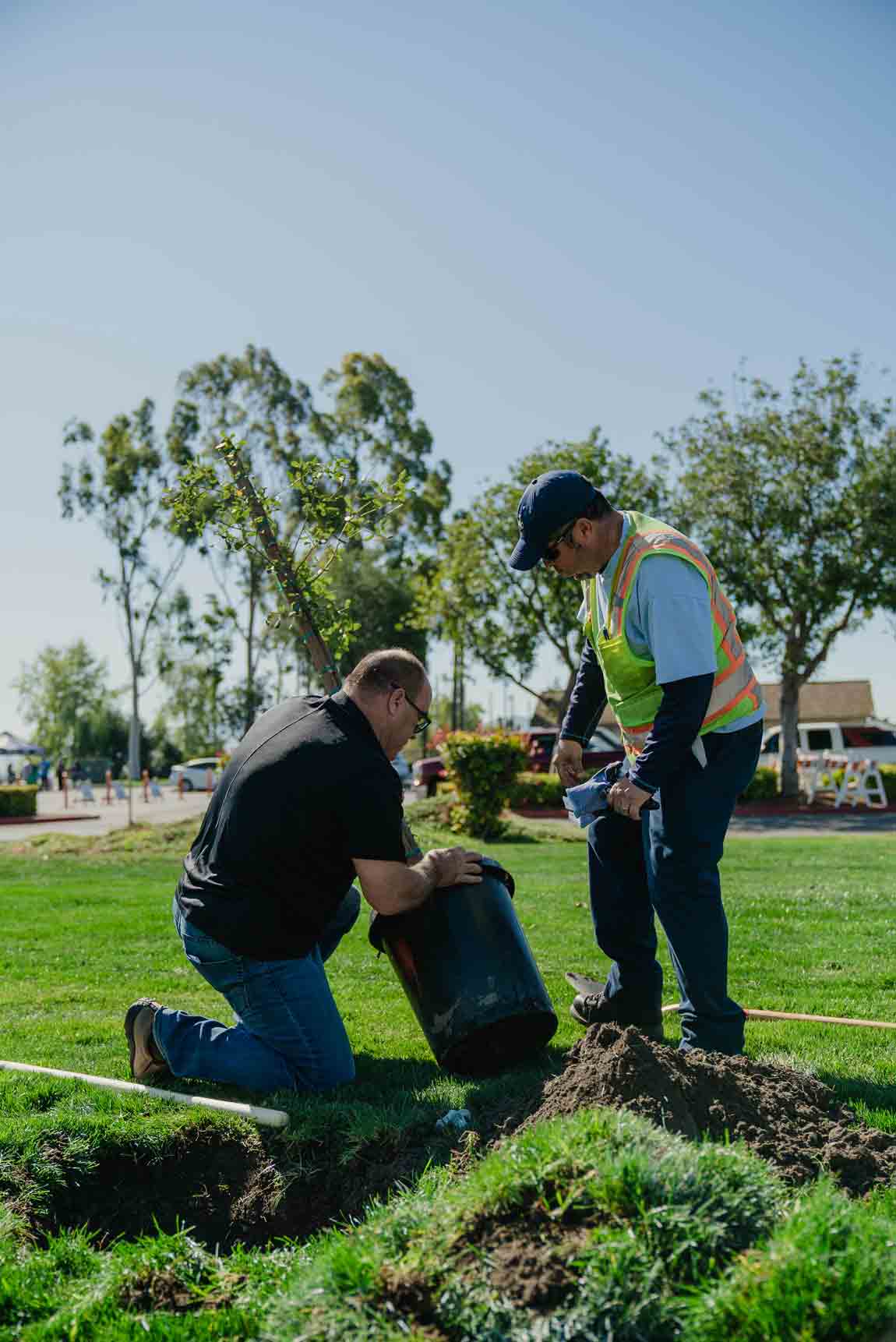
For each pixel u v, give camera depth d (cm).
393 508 545
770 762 3234
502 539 2878
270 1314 209
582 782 437
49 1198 299
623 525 368
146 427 4534
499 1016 360
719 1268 200
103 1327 217
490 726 1786
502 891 378
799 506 2631
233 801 348
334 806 338
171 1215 307
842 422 2648
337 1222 287
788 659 2733
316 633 514
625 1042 285
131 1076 382
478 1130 299
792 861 1206
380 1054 413
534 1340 189
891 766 2734
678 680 344
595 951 622
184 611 4634
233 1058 355
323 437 4353
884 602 2597
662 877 362
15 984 559
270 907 342
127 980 568
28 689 7562
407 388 4459
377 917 379
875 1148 275
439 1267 207
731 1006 365
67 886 1080
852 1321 181
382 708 354
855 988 530
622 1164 216
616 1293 192
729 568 2705
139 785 4931
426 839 1549
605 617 379
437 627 3008
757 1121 280
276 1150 315
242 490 517
